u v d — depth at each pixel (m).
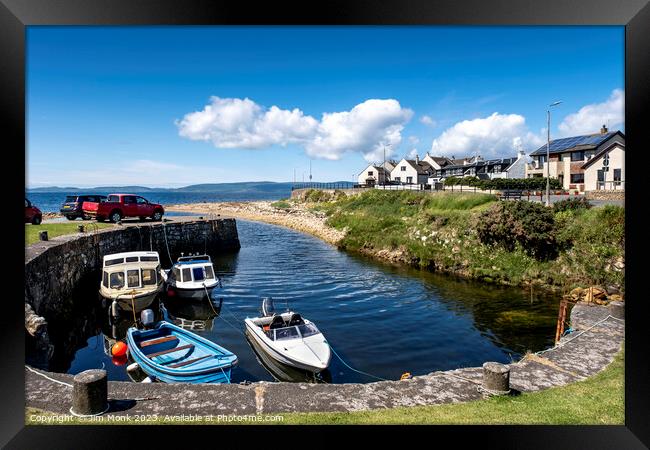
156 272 17.67
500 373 6.92
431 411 6.37
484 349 12.93
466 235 24.70
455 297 18.75
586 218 20.31
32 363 9.08
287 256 30.62
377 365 11.84
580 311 11.84
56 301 15.56
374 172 76.75
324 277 23.52
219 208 80.06
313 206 60.34
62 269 16.47
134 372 11.27
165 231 28.30
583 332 9.94
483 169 62.56
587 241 19.39
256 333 12.66
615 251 18.30
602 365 8.21
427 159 78.00
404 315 16.36
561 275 19.39
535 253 20.94
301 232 45.94
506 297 18.48
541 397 6.89
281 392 6.91
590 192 28.31
